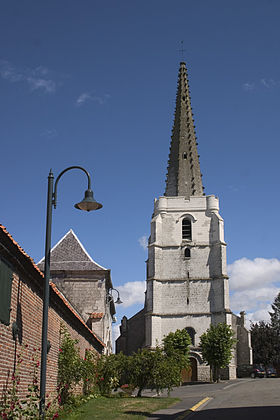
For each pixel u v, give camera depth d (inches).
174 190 2674.7
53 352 673.0
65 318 762.2
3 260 438.6
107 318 1640.0
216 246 2454.5
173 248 2490.2
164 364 1055.6
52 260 1562.5
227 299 2356.1
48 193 507.2
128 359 1077.8
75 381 775.7
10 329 464.4
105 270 1508.4
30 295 543.5
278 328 3211.1
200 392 1272.1
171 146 2827.3
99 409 735.7
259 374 2389.3
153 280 2417.6
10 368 467.2
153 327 2349.9
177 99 2947.8
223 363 2060.8
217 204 2554.1
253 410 698.8
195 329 2347.4
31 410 480.4
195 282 2418.8
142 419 627.2
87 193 530.0
